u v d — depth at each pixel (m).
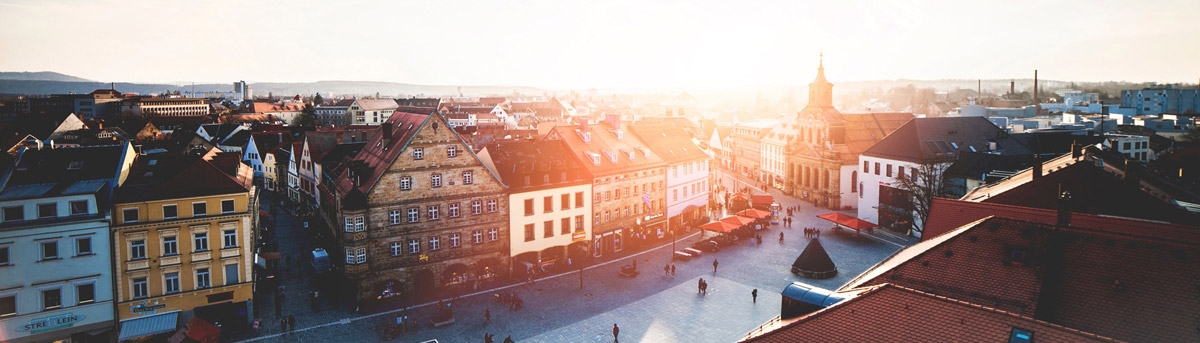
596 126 92.94
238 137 147.00
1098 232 27.66
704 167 104.06
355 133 106.69
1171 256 25.39
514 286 69.06
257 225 78.81
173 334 52.94
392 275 63.84
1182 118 173.62
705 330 56.62
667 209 92.94
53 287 50.16
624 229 85.12
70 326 50.78
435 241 66.38
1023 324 21.89
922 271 29.59
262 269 68.00
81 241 51.03
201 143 139.12
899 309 24.48
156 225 53.09
